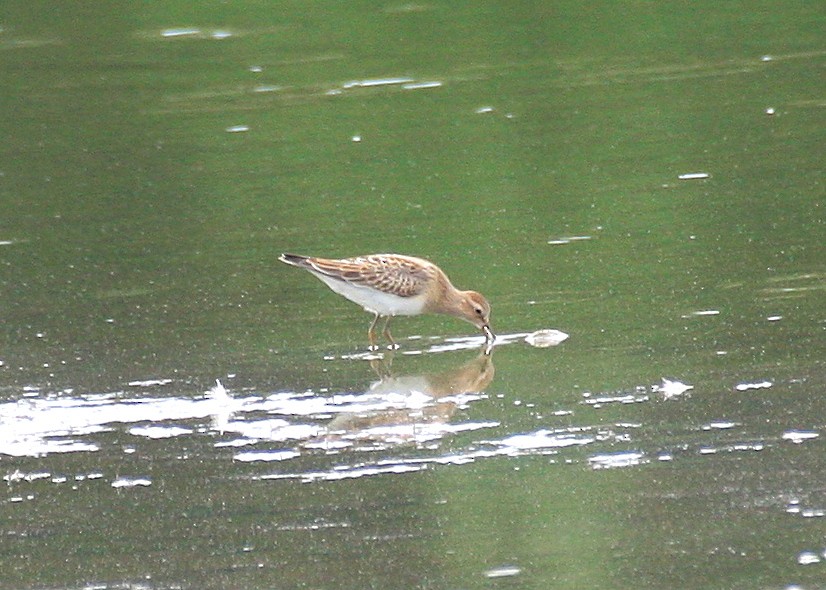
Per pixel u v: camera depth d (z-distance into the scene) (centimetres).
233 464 1512
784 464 1445
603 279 2022
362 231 2259
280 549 1333
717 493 1397
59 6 3672
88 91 3088
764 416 1558
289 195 2444
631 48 3195
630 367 1719
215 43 3366
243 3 3622
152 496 1448
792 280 1969
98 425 1625
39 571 1315
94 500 1445
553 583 1255
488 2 3522
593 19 3394
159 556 1332
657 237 2169
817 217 2202
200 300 2030
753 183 2377
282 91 3012
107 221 2372
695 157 2528
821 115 2705
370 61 3178
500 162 2556
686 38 3244
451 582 1263
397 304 1880
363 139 2706
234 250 2214
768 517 1347
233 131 2789
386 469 1484
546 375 1714
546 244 2170
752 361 1709
